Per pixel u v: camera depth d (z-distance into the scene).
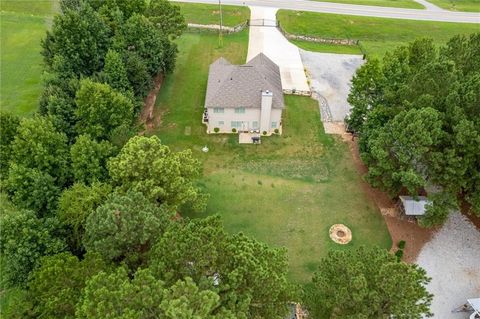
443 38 80.56
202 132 55.69
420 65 50.56
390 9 90.75
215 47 73.50
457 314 36.88
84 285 27.38
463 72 47.38
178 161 40.75
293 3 89.75
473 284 39.25
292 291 29.59
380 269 27.48
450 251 42.12
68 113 45.59
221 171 50.44
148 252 29.34
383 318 27.00
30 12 81.44
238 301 24.97
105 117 44.72
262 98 51.47
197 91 62.88
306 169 51.06
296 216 45.25
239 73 54.16
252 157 52.44
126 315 21.31
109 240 29.59
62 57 51.00
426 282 29.25
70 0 66.19
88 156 40.16
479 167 40.56
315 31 79.75
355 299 26.69
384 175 42.94
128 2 64.56
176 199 39.25
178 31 66.25
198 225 29.36
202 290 23.12
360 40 78.56
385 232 43.78
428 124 38.91
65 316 25.89
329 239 42.91
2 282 34.28
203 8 85.19
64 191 37.91
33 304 27.89
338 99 62.66
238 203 46.50
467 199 41.31
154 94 61.72
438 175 40.84
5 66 66.31
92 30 53.81
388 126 42.91
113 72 50.38
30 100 59.19
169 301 20.88
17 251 32.53
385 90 48.09
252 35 77.81
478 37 48.72
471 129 38.09
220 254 26.56
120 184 39.22
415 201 43.66
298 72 68.06
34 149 39.72
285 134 55.94
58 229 35.69
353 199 47.34
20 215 33.78
